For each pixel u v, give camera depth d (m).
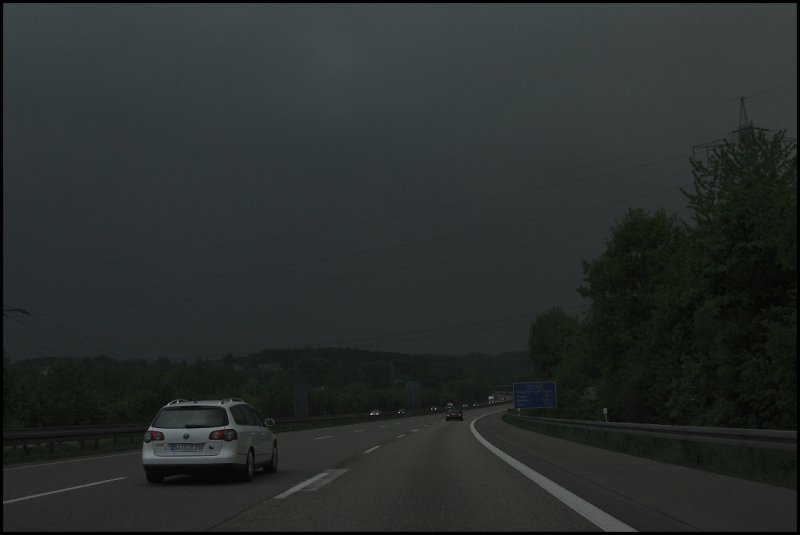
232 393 104.00
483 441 30.77
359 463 19.34
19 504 11.38
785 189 31.56
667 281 43.31
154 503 11.40
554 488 12.85
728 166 37.75
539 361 102.19
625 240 52.97
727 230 32.78
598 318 52.78
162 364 98.81
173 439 14.40
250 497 12.09
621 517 9.55
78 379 84.19
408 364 169.50
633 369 45.75
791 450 12.41
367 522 9.37
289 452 24.62
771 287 32.53
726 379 32.31
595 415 52.38
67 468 19.25
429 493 12.38
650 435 20.42
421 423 68.19
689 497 11.33
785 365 26.80
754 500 10.95
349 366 153.38
